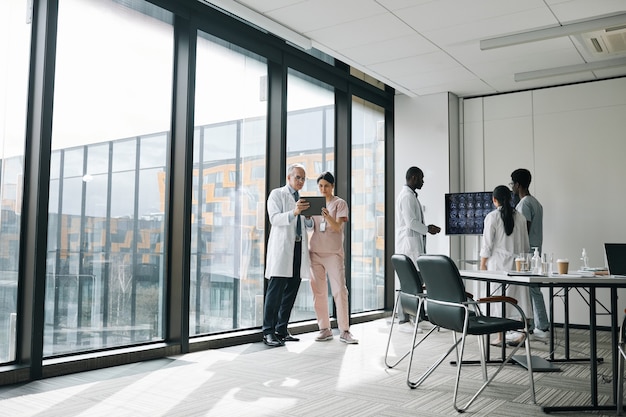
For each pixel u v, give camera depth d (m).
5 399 3.12
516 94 7.33
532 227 5.80
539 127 7.12
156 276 4.59
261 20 5.00
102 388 3.41
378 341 5.33
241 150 5.41
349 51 5.98
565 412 3.04
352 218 6.96
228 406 3.07
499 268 4.91
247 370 3.99
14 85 3.65
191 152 4.71
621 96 6.63
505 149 7.34
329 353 4.68
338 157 6.78
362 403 3.17
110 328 4.22
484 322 3.36
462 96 7.68
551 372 4.08
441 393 3.43
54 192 3.87
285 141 5.73
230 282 5.21
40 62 3.71
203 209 4.97
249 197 5.47
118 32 4.36
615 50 5.79
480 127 7.55
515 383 3.72
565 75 6.66
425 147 7.57
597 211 6.68
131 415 2.87
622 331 2.96
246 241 5.40
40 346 3.61
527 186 5.93
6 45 3.61
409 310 3.85
